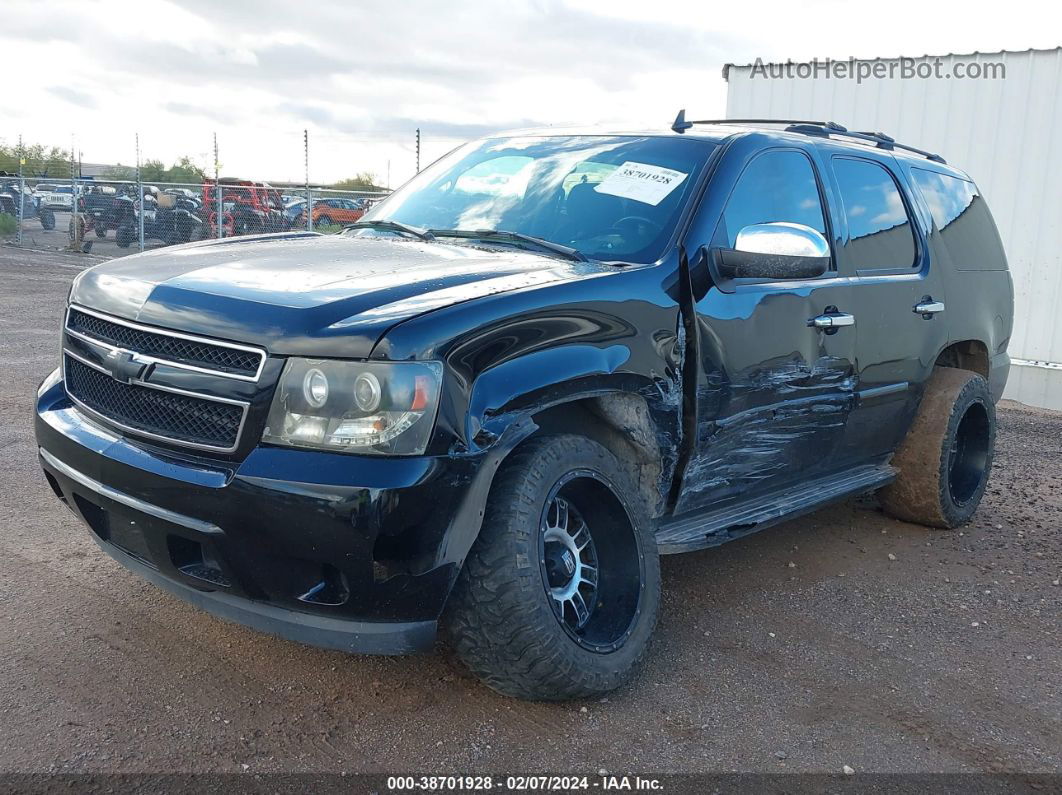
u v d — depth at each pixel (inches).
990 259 219.8
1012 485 248.4
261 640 130.6
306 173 700.0
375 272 118.9
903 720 121.7
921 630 151.5
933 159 218.2
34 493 187.8
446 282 114.4
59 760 100.3
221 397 102.7
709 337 135.9
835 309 160.9
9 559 154.1
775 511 158.4
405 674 123.6
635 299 125.6
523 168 160.6
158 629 132.4
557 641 110.9
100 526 119.9
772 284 148.9
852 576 174.4
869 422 179.0
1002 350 224.7
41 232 1037.2
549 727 113.8
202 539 102.3
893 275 181.0
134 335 112.6
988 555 190.7
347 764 103.7
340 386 99.0
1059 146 370.3
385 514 97.2
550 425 126.0
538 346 111.6
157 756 102.6
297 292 108.5
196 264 124.7
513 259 130.6
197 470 102.9
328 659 126.3
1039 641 149.9
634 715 118.3
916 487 198.8
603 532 125.7
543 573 110.7
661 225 139.3
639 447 130.8
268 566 101.3
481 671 112.0
